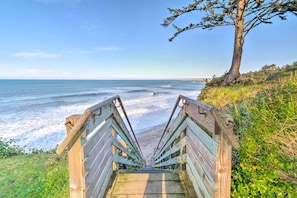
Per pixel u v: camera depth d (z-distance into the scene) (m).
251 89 5.78
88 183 1.59
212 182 1.58
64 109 16.97
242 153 2.01
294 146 2.04
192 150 2.34
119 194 2.28
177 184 2.51
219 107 4.88
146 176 2.75
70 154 1.45
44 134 9.59
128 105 20.98
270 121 2.53
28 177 3.03
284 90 3.36
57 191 2.54
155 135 11.62
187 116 2.63
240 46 9.18
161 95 32.50
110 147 2.57
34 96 28.23
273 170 1.79
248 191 1.70
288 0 7.73
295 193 1.59
